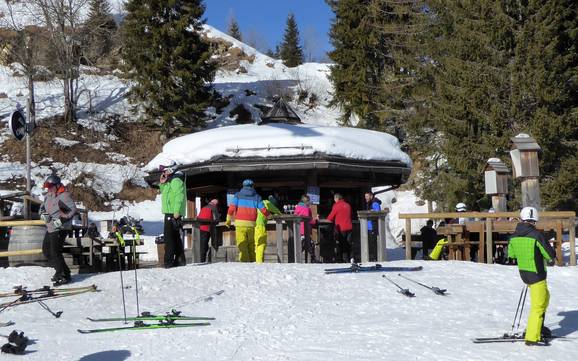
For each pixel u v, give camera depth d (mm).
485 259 18781
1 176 37562
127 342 8719
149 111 42969
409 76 39719
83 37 46312
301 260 15898
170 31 42188
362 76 41250
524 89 29188
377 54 42781
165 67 42281
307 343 8602
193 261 16734
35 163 39531
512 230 17125
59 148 41188
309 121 51031
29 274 13602
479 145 30734
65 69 43906
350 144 19453
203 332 9188
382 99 40844
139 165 41719
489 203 32625
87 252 16312
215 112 48875
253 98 51906
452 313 10508
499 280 13203
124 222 16141
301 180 19719
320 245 19641
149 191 39594
